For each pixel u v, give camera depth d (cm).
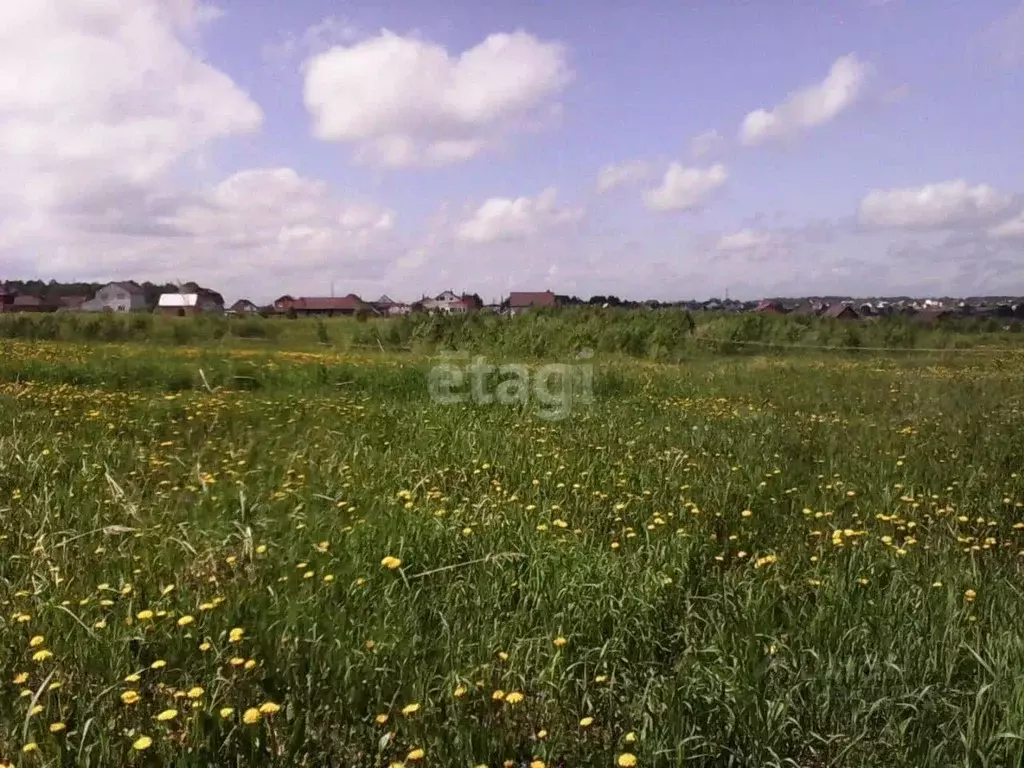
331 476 579
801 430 845
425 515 477
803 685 304
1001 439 778
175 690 294
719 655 319
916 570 417
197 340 2270
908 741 271
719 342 2545
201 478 545
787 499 577
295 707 285
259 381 1255
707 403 1117
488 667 307
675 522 509
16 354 1566
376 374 1264
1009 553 464
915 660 319
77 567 400
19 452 612
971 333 3291
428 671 311
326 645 321
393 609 360
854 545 442
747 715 278
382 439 754
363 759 269
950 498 562
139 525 458
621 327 2422
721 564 457
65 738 261
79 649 318
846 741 278
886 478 618
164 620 339
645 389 1262
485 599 375
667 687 296
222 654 311
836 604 364
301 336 2427
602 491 574
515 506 521
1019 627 345
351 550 419
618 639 336
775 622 365
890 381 1444
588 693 307
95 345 1994
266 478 576
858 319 3170
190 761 252
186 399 1014
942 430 852
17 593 362
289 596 363
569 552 431
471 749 262
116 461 613
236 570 403
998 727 274
